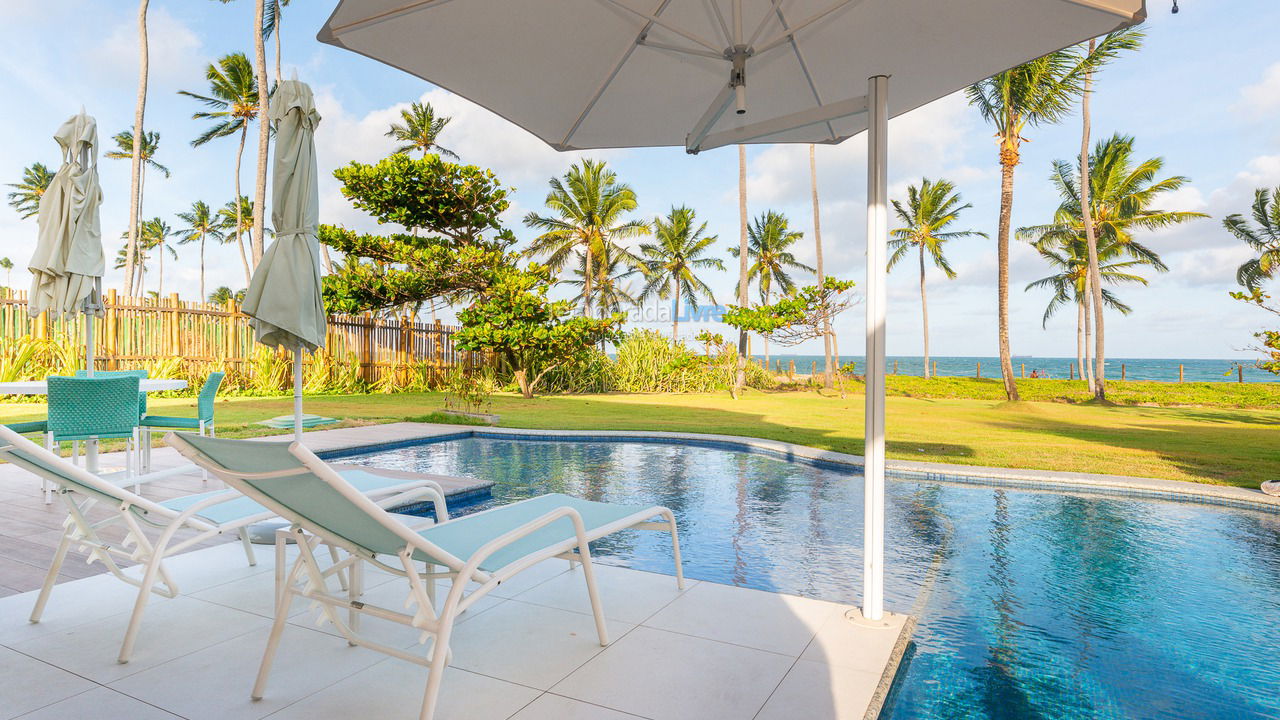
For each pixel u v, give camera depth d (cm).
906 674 238
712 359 1980
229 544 346
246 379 1495
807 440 871
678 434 879
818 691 199
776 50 305
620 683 204
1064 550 402
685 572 355
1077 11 246
